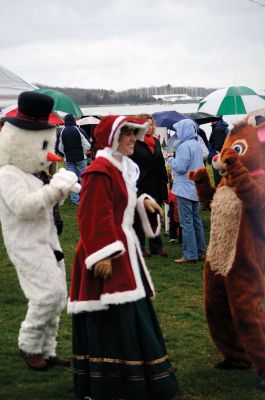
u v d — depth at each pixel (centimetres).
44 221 521
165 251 1032
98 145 467
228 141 515
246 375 520
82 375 455
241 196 476
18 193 502
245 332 486
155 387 438
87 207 443
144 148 888
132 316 440
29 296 514
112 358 439
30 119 515
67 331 639
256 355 483
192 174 557
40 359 535
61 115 1769
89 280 446
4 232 524
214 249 506
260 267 494
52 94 1541
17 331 638
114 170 456
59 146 1493
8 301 749
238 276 488
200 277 861
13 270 910
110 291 434
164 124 1387
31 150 514
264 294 497
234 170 477
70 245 1101
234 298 489
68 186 502
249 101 1445
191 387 501
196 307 724
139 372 434
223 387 500
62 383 507
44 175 548
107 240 436
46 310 511
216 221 504
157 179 923
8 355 572
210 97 1493
